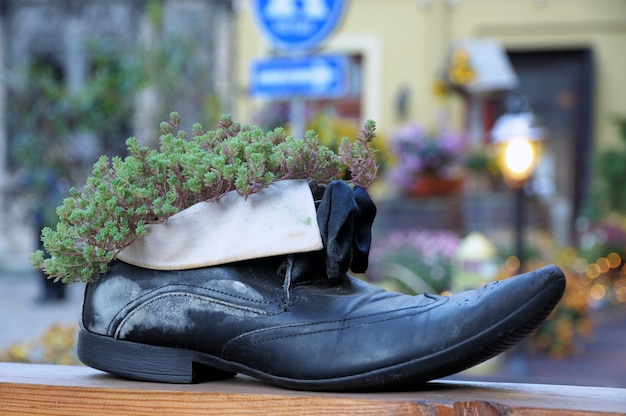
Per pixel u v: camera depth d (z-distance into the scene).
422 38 14.05
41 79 6.09
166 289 1.33
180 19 7.91
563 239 13.97
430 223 8.88
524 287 1.21
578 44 14.54
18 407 1.31
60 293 9.25
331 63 4.62
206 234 1.34
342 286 1.35
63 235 1.32
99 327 1.37
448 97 13.41
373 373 1.23
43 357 3.53
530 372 5.78
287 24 4.65
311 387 1.26
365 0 14.15
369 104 14.15
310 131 1.41
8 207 15.24
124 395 1.27
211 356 1.33
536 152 6.22
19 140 6.10
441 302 1.26
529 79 14.80
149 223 1.35
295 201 1.32
